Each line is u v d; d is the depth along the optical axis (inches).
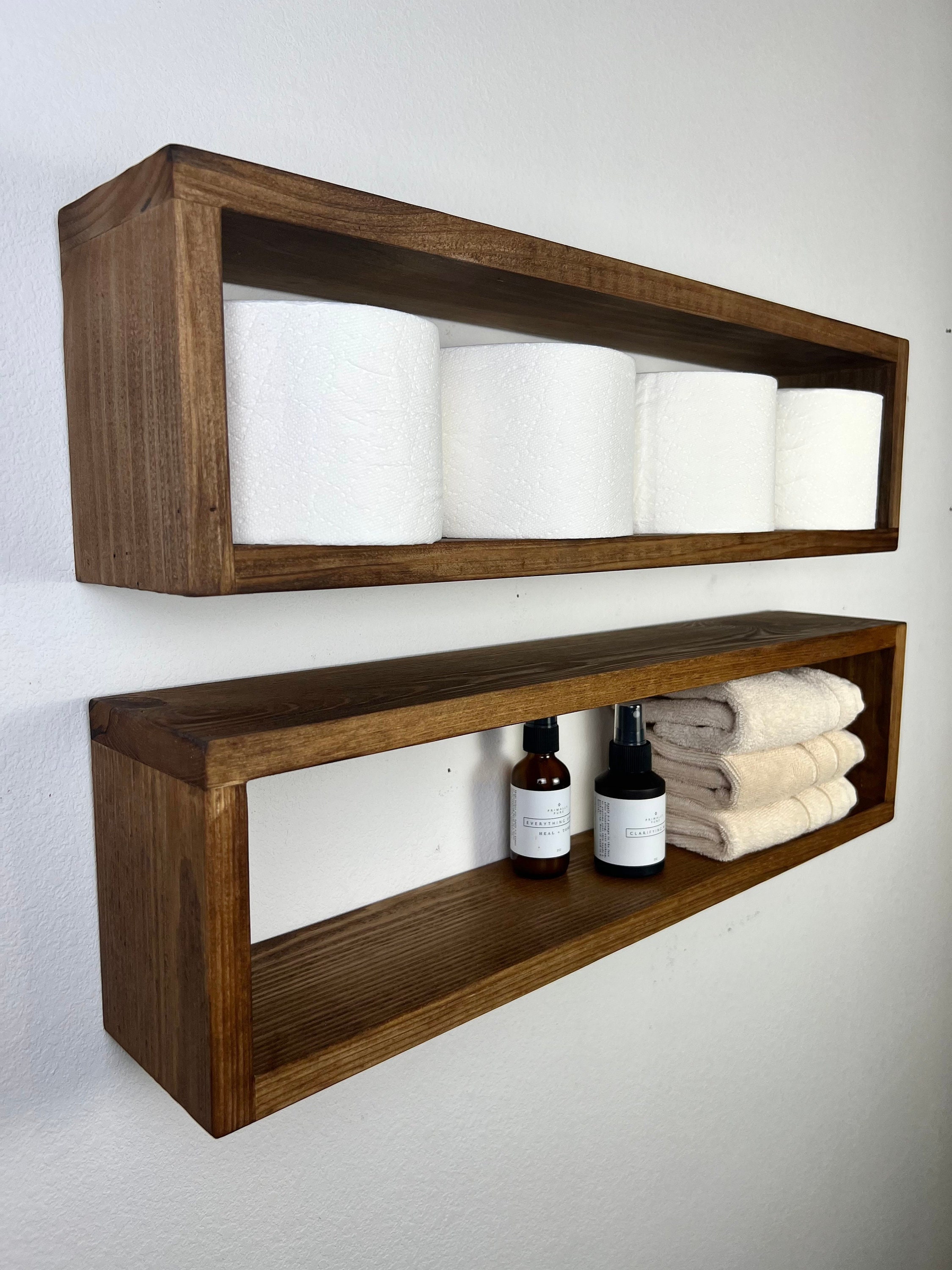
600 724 31.6
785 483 29.0
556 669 23.4
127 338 16.5
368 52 23.1
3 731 18.8
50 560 19.1
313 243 17.4
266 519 16.8
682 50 31.0
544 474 21.0
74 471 19.0
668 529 25.0
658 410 24.7
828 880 41.2
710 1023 36.2
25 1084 19.6
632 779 27.5
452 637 26.5
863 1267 46.6
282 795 23.2
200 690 20.8
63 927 19.9
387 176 23.7
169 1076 18.3
